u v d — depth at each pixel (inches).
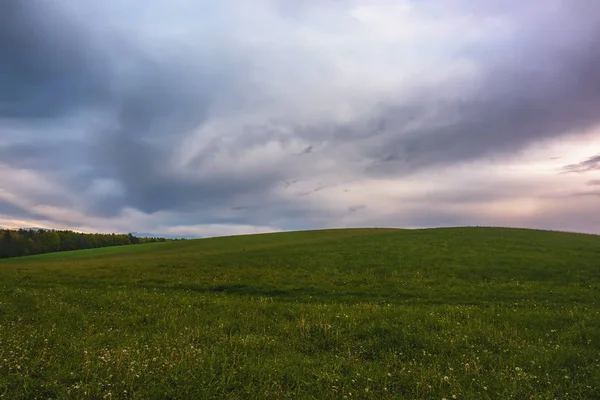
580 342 451.8
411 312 623.5
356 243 1957.4
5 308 636.1
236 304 717.3
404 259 1406.3
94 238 5876.0
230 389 300.8
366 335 477.7
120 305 700.7
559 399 293.0
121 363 340.5
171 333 492.4
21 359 345.7
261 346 429.4
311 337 471.5
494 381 322.3
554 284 990.4
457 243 1766.7
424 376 326.3
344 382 314.8
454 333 488.4
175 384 301.6
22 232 5167.3
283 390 301.9
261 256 1673.2
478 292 890.7
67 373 318.3
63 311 625.3
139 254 2642.7
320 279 1085.8
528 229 2490.2
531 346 426.9
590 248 1579.7
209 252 2156.7
